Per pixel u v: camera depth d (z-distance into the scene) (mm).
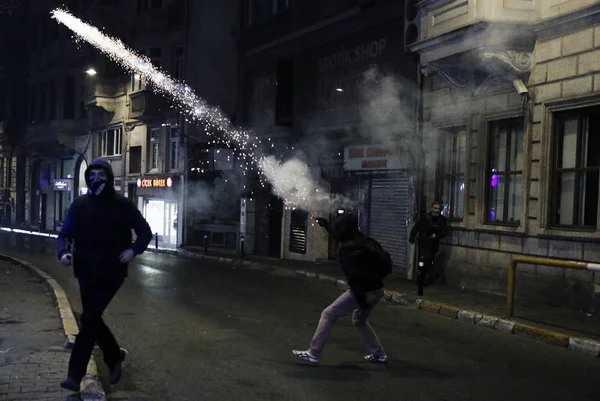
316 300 12281
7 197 46594
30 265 16594
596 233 10633
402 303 12477
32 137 40562
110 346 5832
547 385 6570
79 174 38031
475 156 13789
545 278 11672
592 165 11188
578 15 10969
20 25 42812
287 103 21375
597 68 10781
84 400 5227
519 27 11898
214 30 28125
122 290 13125
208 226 27047
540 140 11969
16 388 5520
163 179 28781
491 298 12305
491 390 6301
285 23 21922
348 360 7332
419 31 14453
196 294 12750
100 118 34719
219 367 6918
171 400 5730
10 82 43031
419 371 6938
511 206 13047
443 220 12820
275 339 8453
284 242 21656
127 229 5543
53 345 7355
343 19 18438
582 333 8867
